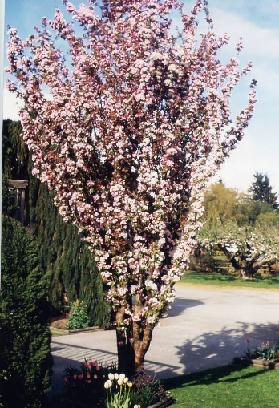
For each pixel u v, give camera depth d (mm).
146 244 8938
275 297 29656
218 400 9836
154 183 8477
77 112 8547
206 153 9172
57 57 8852
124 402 7938
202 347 15766
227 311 23953
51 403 9094
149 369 12695
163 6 8766
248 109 9070
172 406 9305
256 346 15984
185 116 9047
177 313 23000
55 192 9414
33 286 7105
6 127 16922
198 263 42031
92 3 9047
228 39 9133
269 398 10141
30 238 7285
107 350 14539
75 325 17719
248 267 38469
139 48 8461
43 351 7145
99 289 17797
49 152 8859
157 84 8750
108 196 8961
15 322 6938
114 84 8703
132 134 8766
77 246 17828
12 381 6895
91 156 8766
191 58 8734
